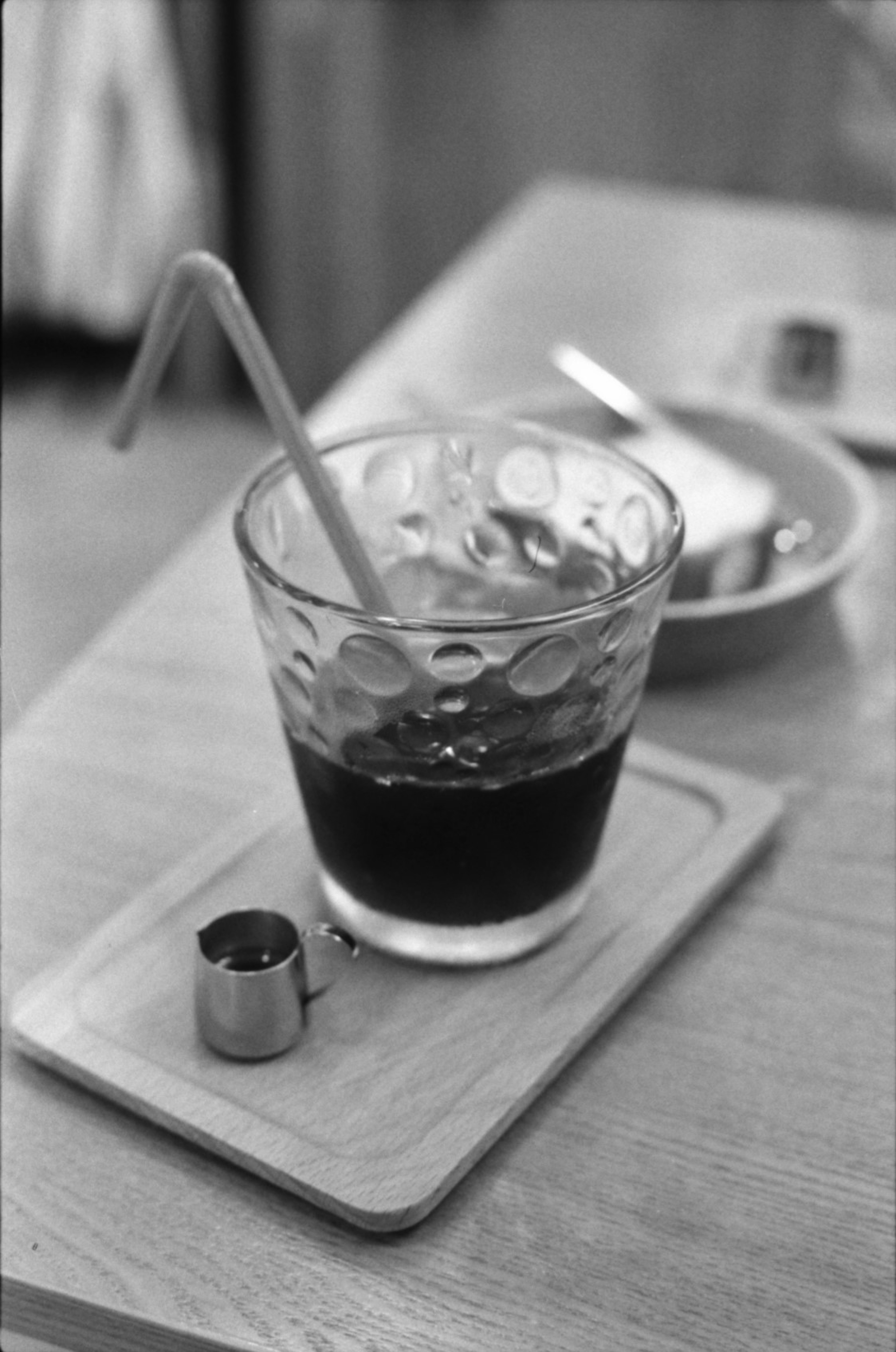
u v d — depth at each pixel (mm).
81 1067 535
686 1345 488
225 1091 530
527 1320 492
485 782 534
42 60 1535
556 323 930
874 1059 549
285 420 540
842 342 847
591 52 1938
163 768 628
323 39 1738
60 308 1673
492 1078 534
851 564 671
